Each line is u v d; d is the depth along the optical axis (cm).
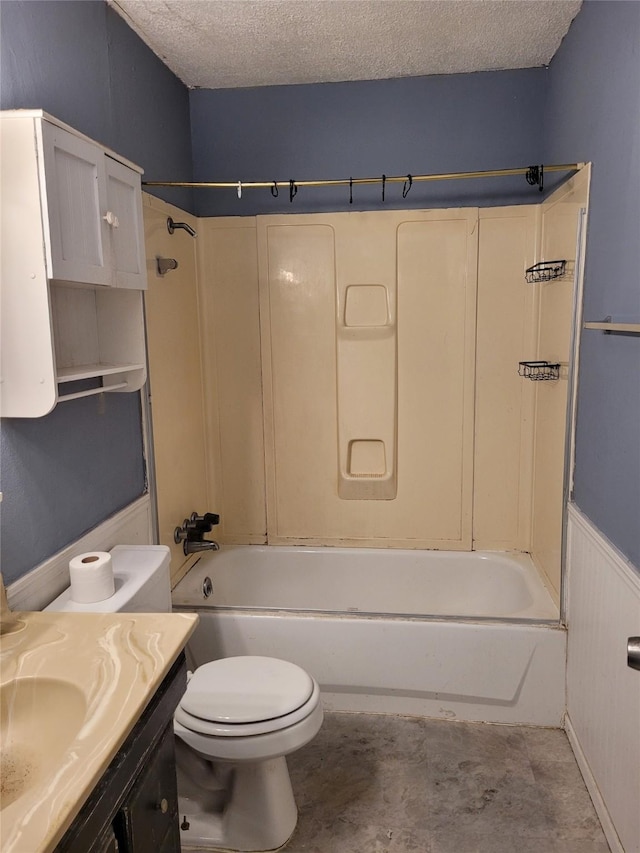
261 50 241
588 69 199
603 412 182
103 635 130
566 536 221
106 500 200
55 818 79
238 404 296
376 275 279
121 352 189
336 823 187
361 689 236
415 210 274
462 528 292
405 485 292
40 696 114
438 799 195
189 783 188
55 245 138
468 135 271
